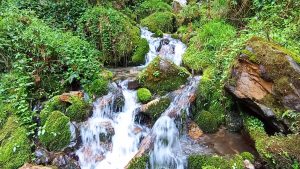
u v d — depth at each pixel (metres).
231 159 2.27
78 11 4.27
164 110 2.91
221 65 3.03
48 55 3.20
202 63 3.50
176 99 3.03
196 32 4.27
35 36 3.23
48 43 3.20
